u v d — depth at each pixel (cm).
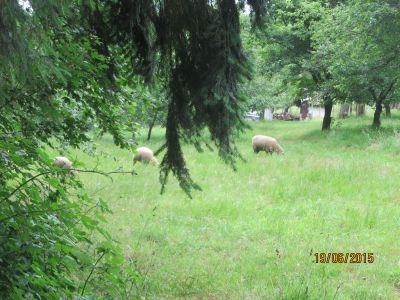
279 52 2880
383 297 614
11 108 413
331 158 1786
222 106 509
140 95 630
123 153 1747
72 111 552
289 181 1341
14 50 275
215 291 612
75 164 382
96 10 485
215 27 496
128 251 721
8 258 298
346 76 2298
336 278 681
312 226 946
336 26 2198
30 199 315
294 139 2670
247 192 1231
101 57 475
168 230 877
